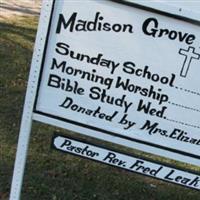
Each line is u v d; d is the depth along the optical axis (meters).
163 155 3.39
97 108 3.31
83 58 3.22
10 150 4.68
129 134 3.35
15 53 7.30
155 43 3.15
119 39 3.16
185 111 3.28
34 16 10.48
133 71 3.21
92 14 3.13
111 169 4.68
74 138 3.42
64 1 3.13
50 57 3.24
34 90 3.30
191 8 3.06
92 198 4.23
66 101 3.32
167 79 3.21
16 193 3.55
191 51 3.15
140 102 3.28
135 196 4.38
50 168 4.52
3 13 10.15
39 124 5.23
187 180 3.46
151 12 3.08
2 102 5.60
